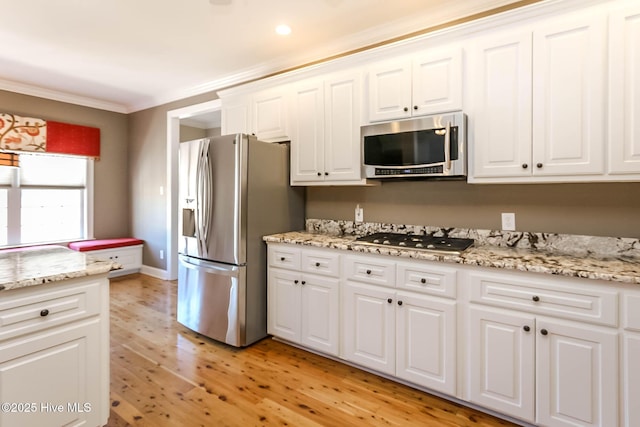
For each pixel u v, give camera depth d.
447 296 1.96
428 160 2.20
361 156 2.53
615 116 1.70
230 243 2.69
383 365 2.21
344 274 2.38
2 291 1.33
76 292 1.55
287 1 2.38
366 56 2.49
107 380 1.67
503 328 1.80
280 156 2.95
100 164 5.00
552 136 1.85
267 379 2.27
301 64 3.33
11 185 4.30
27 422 1.40
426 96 2.24
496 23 1.99
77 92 4.53
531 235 2.20
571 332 1.62
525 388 1.75
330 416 1.90
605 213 1.99
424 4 2.42
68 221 4.79
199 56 3.34
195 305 2.95
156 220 4.87
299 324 2.62
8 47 3.16
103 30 2.82
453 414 1.92
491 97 2.02
